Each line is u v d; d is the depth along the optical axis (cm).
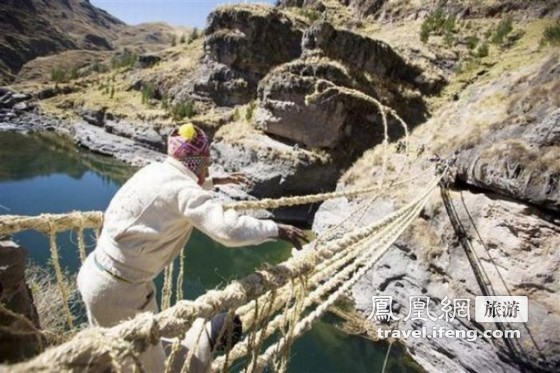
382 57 3161
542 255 1215
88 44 18625
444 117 2172
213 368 315
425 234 1501
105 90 5803
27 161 3747
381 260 1600
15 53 12950
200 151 270
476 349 1287
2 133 4872
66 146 4434
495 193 1381
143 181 260
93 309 261
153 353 262
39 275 955
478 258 1342
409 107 3075
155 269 266
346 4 5750
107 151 4172
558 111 1296
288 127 2803
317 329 1501
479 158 1414
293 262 312
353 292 1675
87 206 2702
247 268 1969
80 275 272
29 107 5906
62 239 1802
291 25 4059
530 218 1249
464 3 4547
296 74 2828
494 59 3591
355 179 2281
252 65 3988
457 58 3747
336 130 2741
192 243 2172
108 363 187
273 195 2698
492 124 1519
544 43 3331
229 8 4112
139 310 263
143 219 254
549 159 1241
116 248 257
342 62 3005
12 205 2623
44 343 420
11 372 147
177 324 218
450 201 1472
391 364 1393
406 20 4894
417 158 1872
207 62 4344
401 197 1705
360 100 2839
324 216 2292
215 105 4141
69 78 7325
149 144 3959
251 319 327
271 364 338
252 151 2778
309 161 2667
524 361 1189
